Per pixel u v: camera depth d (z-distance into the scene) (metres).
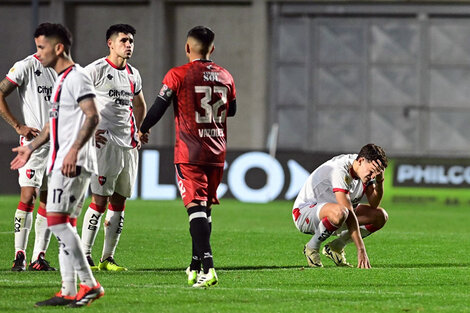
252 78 92.44
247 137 93.19
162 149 62.81
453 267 27.53
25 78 25.11
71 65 18.56
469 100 92.88
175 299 19.67
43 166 25.48
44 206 25.59
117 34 25.36
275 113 93.50
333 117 93.38
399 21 92.31
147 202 58.59
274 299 19.98
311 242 26.58
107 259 26.36
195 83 21.42
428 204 63.50
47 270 25.28
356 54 92.69
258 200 63.00
